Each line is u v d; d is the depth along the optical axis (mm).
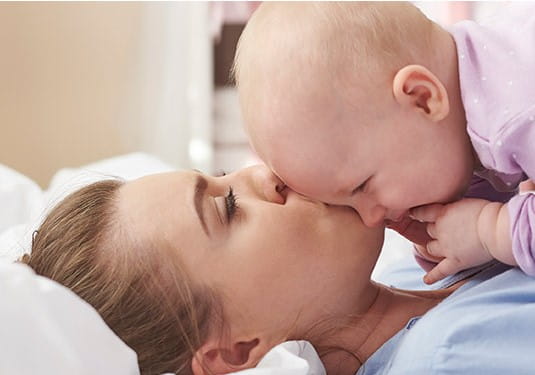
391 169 1243
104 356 1081
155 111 3939
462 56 1240
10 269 1091
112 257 1263
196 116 4137
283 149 1270
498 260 1267
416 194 1256
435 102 1211
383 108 1222
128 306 1247
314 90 1231
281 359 1203
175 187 1310
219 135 5039
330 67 1229
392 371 1202
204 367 1278
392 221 1350
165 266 1255
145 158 2418
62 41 3783
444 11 3326
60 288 1091
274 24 1289
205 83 4125
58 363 1042
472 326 1167
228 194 1328
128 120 3916
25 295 1060
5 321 1037
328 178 1265
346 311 1326
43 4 3734
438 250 1292
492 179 1318
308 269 1284
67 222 1314
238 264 1269
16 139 3795
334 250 1295
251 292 1271
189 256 1262
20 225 1836
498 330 1167
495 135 1174
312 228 1295
